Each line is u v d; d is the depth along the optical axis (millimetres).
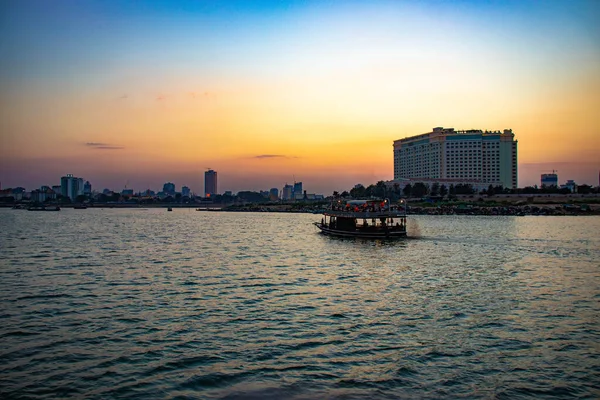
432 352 26812
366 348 27453
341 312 35125
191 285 45562
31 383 22781
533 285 45469
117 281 47656
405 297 40219
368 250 75875
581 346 27812
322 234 113750
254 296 40625
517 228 124688
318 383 22953
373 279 49031
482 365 25047
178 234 116188
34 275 51281
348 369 24547
